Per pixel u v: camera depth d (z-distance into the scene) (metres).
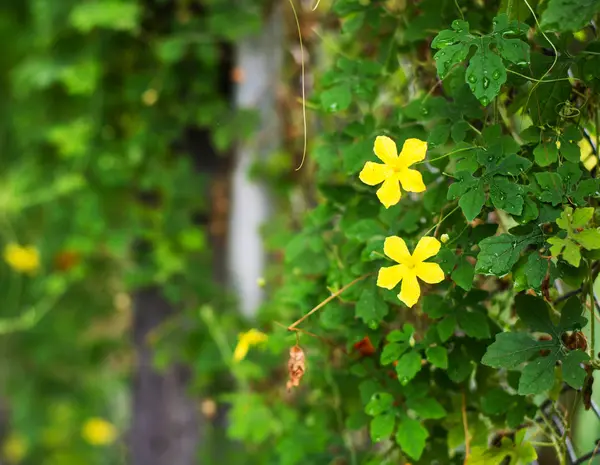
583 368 0.68
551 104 0.69
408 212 0.75
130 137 1.34
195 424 1.39
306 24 1.00
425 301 0.72
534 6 0.69
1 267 1.88
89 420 2.04
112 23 1.23
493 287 0.77
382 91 0.84
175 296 1.29
